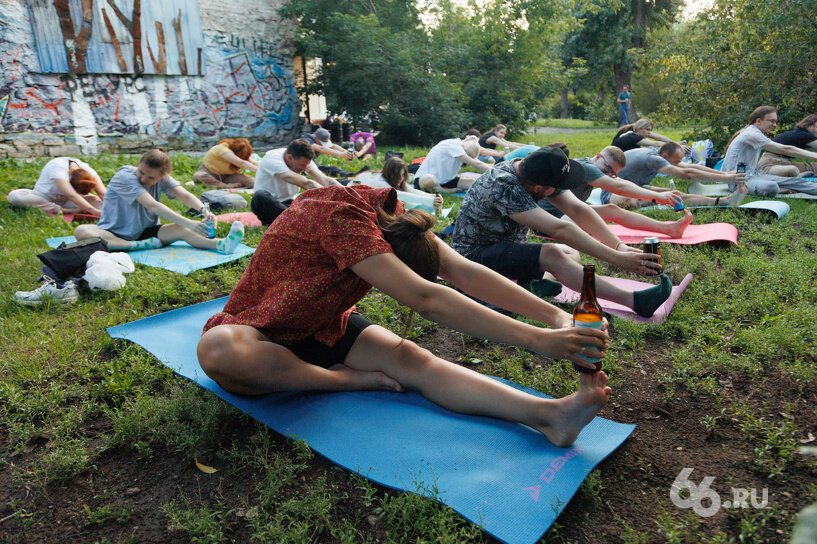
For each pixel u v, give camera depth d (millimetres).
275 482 2059
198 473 2186
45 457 2225
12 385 2793
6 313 3725
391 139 17172
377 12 17000
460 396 2391
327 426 2367
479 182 3539
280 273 2330
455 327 2043
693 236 5141
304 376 2430
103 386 2799
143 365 2949
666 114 11516
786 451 2102
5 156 10766
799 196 7129
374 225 2146
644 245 3316
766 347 2943
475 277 2311
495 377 2877
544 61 20328
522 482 1997
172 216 4992
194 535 1858
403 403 2531
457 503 1899
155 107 12953
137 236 5250
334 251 2102
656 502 1955
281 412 2473
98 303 3943
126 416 2465
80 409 2619
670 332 3311
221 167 8484
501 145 11938
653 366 2973
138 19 12297
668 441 2314
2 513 2016
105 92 12070
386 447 2221
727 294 3867
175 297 4055
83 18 11445
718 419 2432
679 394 2668
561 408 2139
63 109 11469
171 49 13000
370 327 2650
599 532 1834
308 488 2059
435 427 2340
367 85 15664
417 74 16016
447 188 8039
